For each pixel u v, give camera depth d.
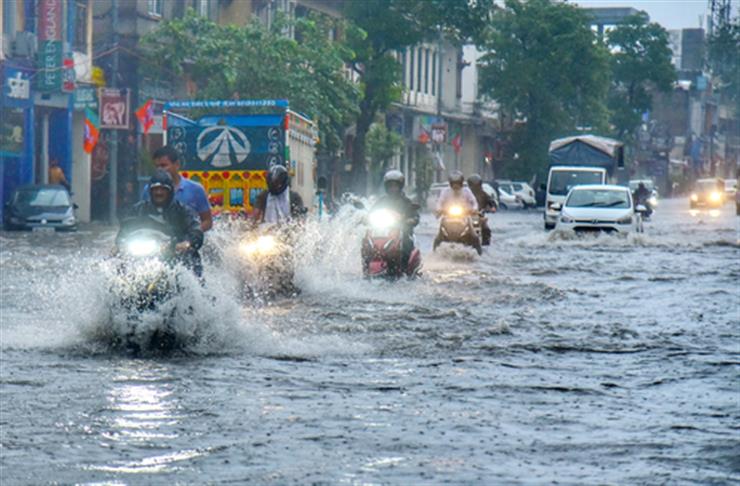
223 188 45.38
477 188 48.28
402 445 12.45
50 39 76.00
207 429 13.20
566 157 102.25
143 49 85.69
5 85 73.12
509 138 153.62
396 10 107.62
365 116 107.88
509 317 24.61
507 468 11.44
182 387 15.93
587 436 12.95
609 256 46.75
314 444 12.46
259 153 45.25
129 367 17.62
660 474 11.22
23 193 68.69
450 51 148.75
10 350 19.14
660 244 56.22
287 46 84.50
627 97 199.12
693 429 13.34
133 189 85.62
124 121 78.06
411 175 138.50
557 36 146.75
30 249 49.03
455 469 11.39
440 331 22.14
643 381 16.78
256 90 84.38
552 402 15.05
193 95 87.75
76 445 12.35
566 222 59.03
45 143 80.00
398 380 16.69
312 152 51.00
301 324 22.94
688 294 30.45
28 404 14.61
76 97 79.38
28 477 11.02
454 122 150.25
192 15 85.00
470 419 13.86
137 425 13.40
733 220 95.19
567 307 26.97
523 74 145.88
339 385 16.22
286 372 17.31
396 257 32.50
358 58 106.31
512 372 17.52
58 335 20.80
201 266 20.75
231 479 10.99
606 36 195.50
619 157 109.25
